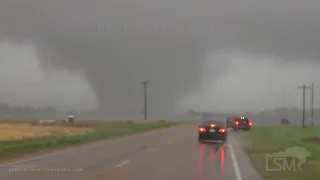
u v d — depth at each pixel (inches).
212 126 1403.8
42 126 2642.7
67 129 2281.0
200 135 1413.6
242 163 796.0
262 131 2244.1
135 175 618.5
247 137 1772.9
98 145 1270.9
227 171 676.1
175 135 1883.6
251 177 608.4
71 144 1290.6
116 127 2588.6
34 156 917.8
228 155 966.4
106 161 817.5
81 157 900.0
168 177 601.3
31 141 1262.3
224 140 1398.9
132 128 2420.0
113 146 1230.3
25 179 570.3
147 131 2322.8
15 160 829.2
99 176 603.2
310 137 1893.5
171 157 911.0
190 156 938.7
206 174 636.7
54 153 992.9
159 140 1524.4
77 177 591.8
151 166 738.2
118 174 627.2
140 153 1007.0
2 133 1847.9
